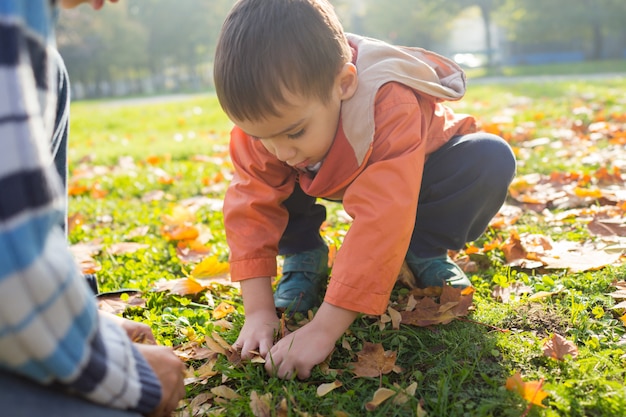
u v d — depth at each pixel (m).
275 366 1.58
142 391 1.13
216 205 3.29
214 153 5.28
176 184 3.98
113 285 2.30
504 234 2.53
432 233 2.07
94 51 35.81
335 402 1.48
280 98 1.56
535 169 3.58
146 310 2.08
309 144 1.67
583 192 2.89
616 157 3.65
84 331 1.02
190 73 41.25
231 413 1.46
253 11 1.62
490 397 1.45
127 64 37.59
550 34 29.72
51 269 0.94
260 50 1.55
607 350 1.59
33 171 0.91
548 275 2.13
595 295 1.90
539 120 5.75
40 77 1.03
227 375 1.60
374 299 1.61
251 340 1.70
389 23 35.12
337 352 1.71
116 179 4.22
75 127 9.35
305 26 1.59
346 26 37.56
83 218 3.24
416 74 1.85
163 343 1.82
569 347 1.58
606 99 6.91
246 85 1.56
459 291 1.89
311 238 2.15
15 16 0.94
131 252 2.63
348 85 1.71
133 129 8.81
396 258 1.63
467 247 2.44
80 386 1.02
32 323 0.93
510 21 30.06
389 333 1.77
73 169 4.98
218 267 2.30
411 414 1.41
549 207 2.94
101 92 38.47
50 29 1.06
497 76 19.41
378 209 1.62
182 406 1.49
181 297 2.17
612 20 27.83
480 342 1.69
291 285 2.06
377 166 1.65
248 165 1.91
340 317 1.62
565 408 1.38
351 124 1.69
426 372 1.58
